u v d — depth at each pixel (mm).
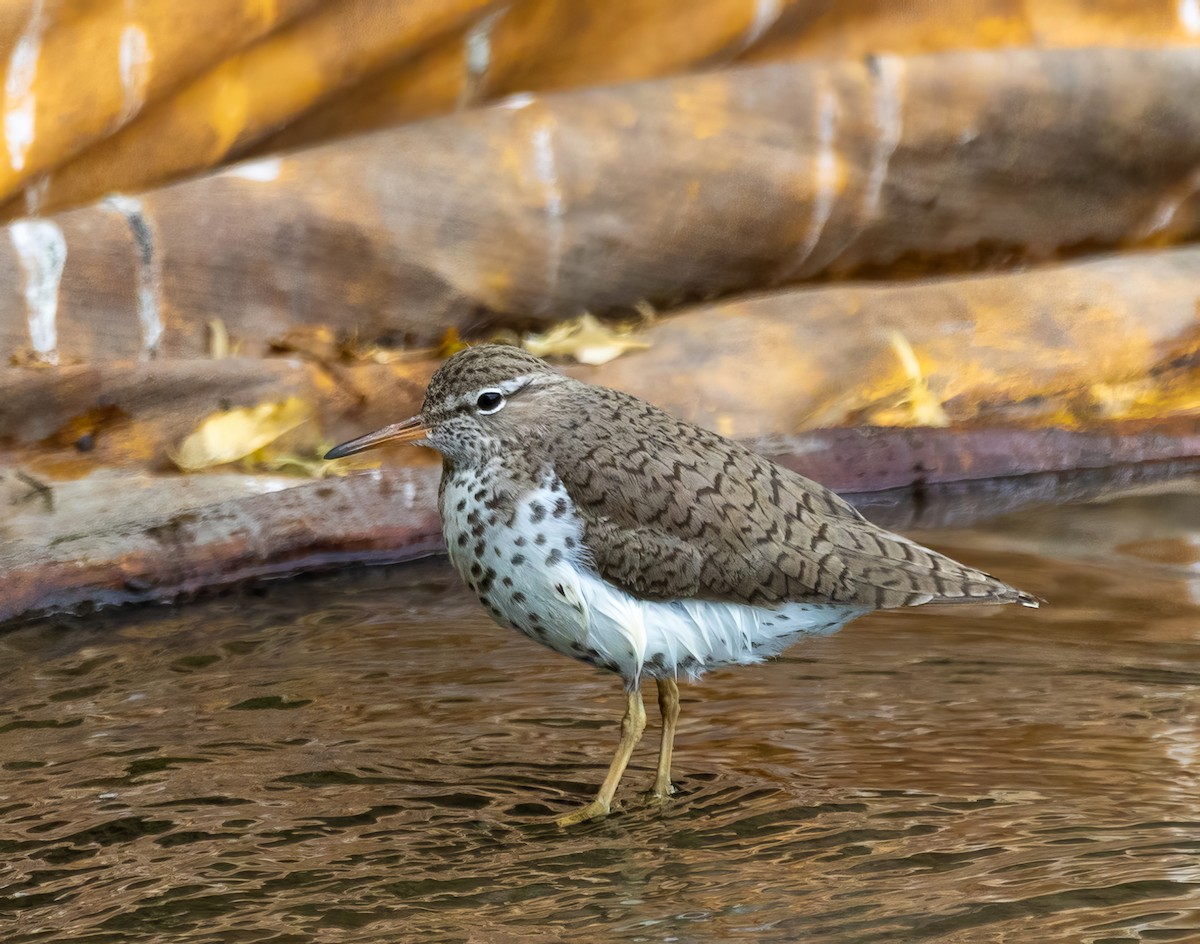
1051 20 16922
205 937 6695
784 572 7891
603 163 14875
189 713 9289
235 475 12203
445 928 6719
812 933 6531
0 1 12906
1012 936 6414
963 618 10555
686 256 15383
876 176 15922
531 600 8086
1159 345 15312
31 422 12258
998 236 16719
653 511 7922
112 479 11984
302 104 14438
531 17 15000
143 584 11352
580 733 9008
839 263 16234
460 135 14539
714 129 15273
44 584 11023
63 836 7680
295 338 13898
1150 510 13008
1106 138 16547
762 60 16297
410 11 14398
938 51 16594
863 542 8008
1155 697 9047
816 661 9875
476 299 14602
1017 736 8586
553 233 14758
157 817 7902
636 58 15680
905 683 9445
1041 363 14938
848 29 16469
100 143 13836
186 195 13438
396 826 7816
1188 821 7461
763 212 15492
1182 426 14492
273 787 8266
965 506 13336
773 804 7902
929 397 14375
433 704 9422
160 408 12555
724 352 14234
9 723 9117
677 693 8359
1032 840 7328
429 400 8297
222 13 13656
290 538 11945
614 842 7586
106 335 13172
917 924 6566
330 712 9297
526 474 8016
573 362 14000
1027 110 16219
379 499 12359
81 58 13352
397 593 11648
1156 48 16625
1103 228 16953
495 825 7828
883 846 7367
